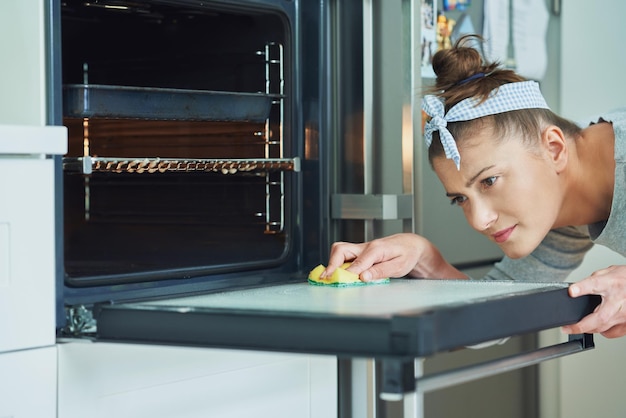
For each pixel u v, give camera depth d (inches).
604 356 77.2
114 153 72.2
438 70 69.5
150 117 57.4
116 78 73.8
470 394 72.4
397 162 68.1
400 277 66.4
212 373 56.2
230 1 60.4
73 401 49.8
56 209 50.3
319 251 66.3
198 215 71.6
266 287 57.0
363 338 40.2
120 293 54.9
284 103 64.9
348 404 64.6
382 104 67.6
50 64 50.1
